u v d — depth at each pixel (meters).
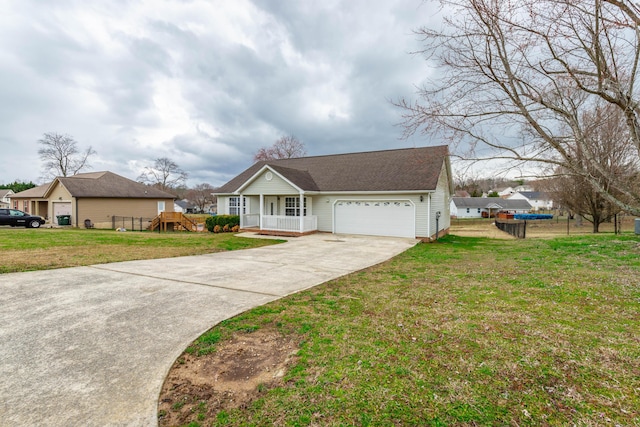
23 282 6.62
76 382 2.90
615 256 8.27
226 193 20.33
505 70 6.51
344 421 2.28
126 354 3.46
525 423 2.20
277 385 2.79
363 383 2.76
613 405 2.37
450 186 21.89
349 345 3.52
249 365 3.18
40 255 9.59
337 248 12.30
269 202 19.45
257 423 2.29
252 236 16.44
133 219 25.97
